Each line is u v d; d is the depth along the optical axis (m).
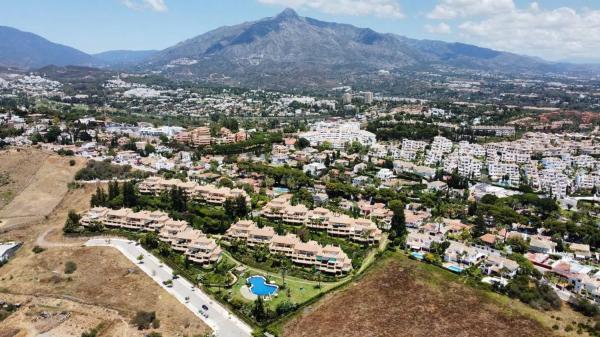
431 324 171.25
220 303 187.50
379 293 192.12
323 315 176.75
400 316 176.12
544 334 164.62
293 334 165.12
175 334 166.88
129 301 189.25
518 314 177.00
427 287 196.62
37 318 178.38
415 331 167.00
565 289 196.88
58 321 176.00
